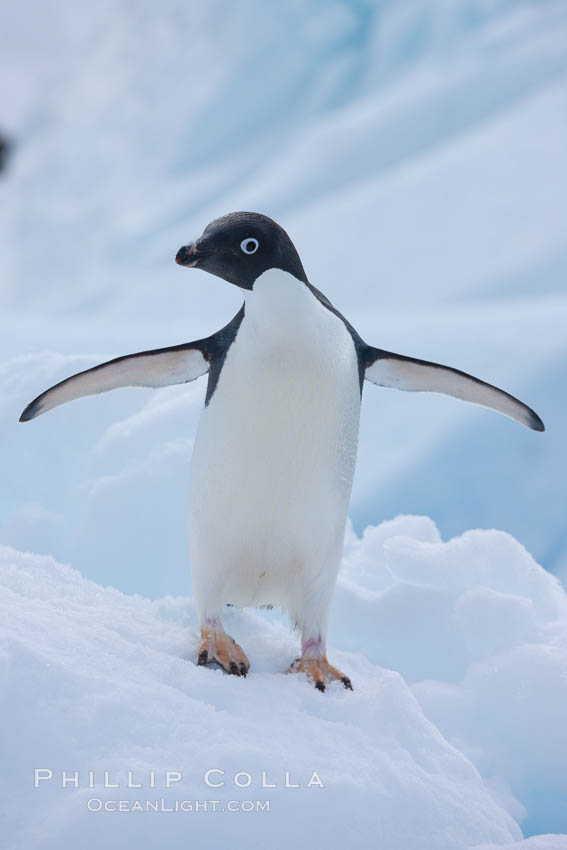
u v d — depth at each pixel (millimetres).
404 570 7828
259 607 6613
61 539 8516
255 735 4641
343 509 5883
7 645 4496
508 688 6668
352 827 4371
